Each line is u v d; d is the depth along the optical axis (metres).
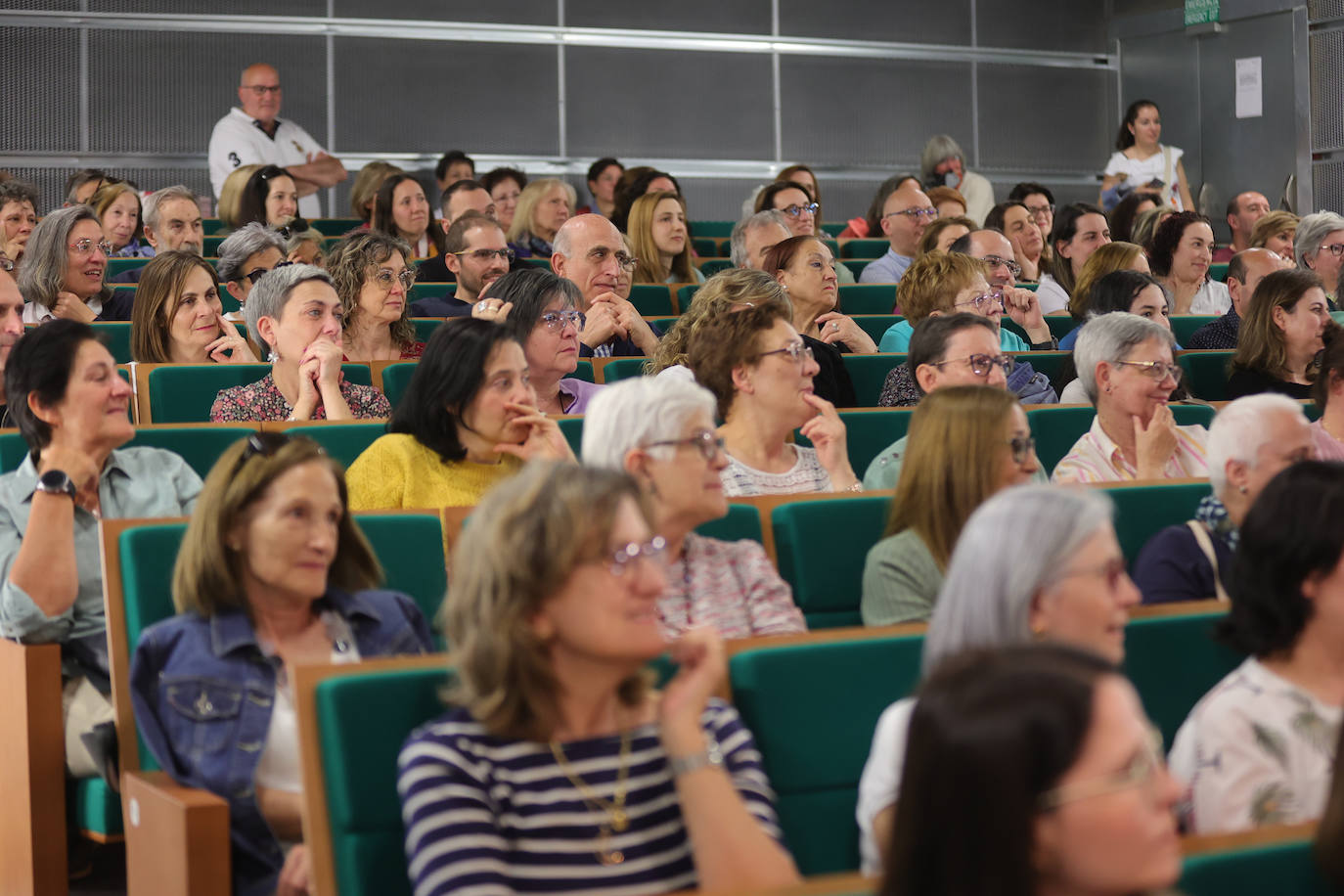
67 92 9.01
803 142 10.66
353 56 9.57
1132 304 4.79
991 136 11.18
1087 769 0.95
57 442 2.70
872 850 1.67
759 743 1.83
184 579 2.13
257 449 2.12
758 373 3.09
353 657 2.18
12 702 2.52
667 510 2.23
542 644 1.58
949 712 0.97
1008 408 2.34
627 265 5.25
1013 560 1.65
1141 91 11.47
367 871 1.70
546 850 1.59
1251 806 1.74
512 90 9.93
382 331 4.62
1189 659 2.08
